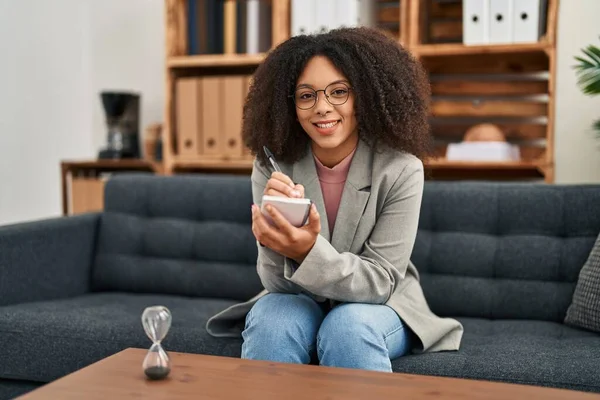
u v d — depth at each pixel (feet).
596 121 7.47
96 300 6.73
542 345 5.11
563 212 6.23
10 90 10.17
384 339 4.46
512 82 8.84
